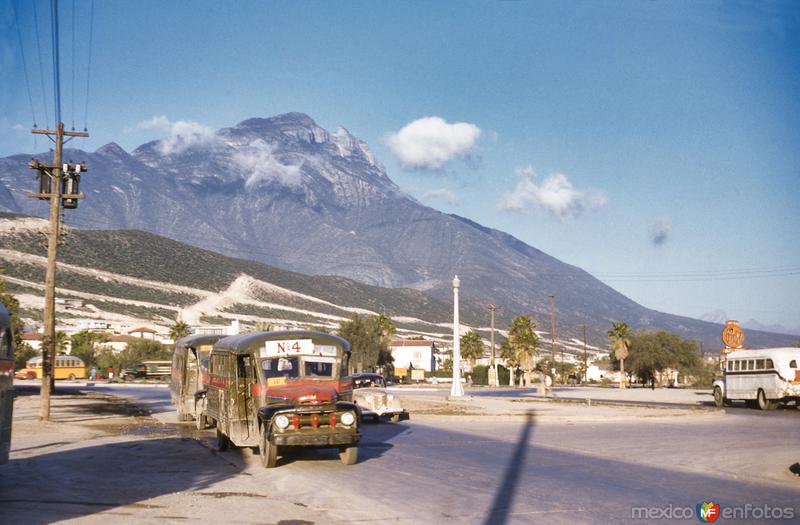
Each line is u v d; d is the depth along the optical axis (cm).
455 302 4778
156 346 11188
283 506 1141
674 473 1470
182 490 1291
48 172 2936
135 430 2467
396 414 2838
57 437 2231
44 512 1100
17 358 8650
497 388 8012
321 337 1712
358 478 1416
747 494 1238
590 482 1358
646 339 10831
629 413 3136
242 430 1714
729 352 4391
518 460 1673
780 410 3641
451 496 1220
